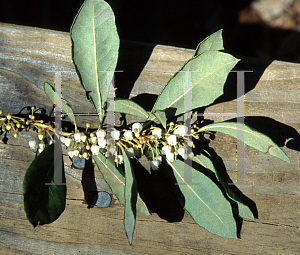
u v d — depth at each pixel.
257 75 0.45
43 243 0.45
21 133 0.45
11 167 0.45
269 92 0.45
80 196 0.45
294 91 0.45
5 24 0.45
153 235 0.45
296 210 0.45
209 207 0.43
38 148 0.43
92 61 0.42
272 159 0.45
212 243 0.45
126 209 0.40
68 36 0.45
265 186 0.45
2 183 0.45
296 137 0.45
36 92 0.45
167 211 0.45
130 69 0.45
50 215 0.41
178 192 0.43
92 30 0.42
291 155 0.45
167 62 0.45
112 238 0.45
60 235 0.45
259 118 0.45
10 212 0.45
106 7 0.42
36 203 0.41
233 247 0.45
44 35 0.45
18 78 0.45
